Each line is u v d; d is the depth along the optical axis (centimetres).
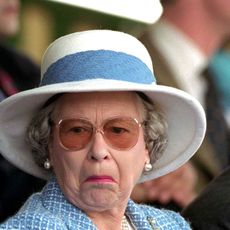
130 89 894
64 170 911
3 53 1399
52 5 1934
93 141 902
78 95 908
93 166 898
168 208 1364
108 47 916
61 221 900
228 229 1048
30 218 880
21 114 951
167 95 941
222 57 1812
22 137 975
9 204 1316
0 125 959
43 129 936
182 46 1497
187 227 1031
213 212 1064
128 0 1666
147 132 955
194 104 961
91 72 903
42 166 971
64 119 910
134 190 1344
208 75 1540
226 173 1123
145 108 948
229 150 1480
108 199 903
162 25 1496
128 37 934
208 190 1099
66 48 917
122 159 909
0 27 1459
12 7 1468
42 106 941
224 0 1511
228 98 1800
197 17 1506
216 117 1491
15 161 994
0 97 1361
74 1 1858
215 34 1541
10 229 871
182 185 1373
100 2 1775
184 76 1491
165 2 1506
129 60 919
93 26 1852
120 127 911
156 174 1036
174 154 1024
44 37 1945
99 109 906
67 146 905
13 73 1399
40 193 952
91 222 912
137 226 987
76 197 910
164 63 1455
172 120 991
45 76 932
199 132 1001
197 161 1416
